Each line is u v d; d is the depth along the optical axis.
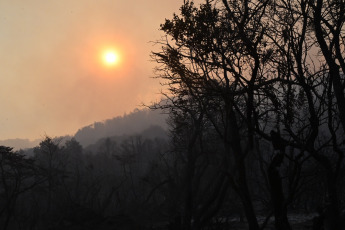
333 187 9.00
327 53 10.34
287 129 9.70
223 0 11.93
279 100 11.25
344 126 10.37
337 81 10.56
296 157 9.37
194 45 11.98
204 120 18.78
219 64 11.22
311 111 9.73
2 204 74.06
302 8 10.79
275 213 9.06
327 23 10.84
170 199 28.17
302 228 39.97
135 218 47.72
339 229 8.63
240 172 10.95
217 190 17.14
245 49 11.35
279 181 9.08
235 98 12.99
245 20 11.70
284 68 11.15
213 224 28.02
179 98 15.30
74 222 43.84
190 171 21.61
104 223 43.16
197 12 11.85
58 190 82.38
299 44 10.42
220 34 11.66
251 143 10.57
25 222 73.06
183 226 21.22
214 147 21.17
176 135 24.19
